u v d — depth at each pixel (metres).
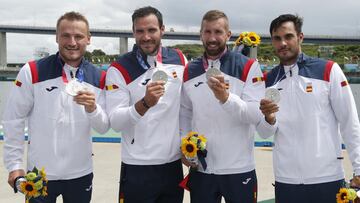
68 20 3.40
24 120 3.48
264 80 3.71
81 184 3.52
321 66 3.55
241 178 3.59
